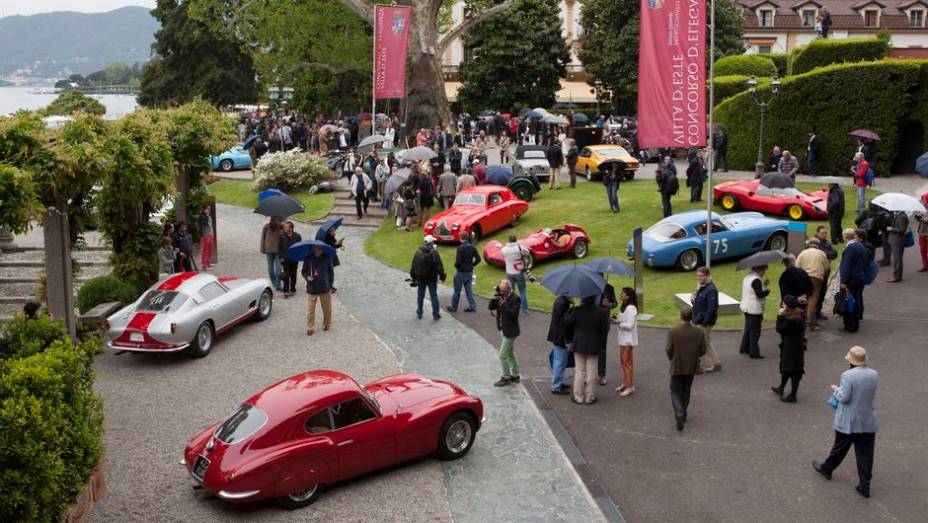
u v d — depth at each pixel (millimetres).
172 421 13148
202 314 16281
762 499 10547
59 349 9352
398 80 32750
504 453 12062
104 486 10164
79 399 9148
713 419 12945
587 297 13328
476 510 10445
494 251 22891
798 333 13117
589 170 33906
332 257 18031
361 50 48594
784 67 50500
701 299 14703
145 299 16484
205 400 14039
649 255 21516
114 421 13156
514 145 48938
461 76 67188
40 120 14688
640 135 18281
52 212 15234
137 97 65875
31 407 7922
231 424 10461
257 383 14836
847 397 10406
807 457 11625
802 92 33500
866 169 24562
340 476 10719
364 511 10352
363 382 14797
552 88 66938
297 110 63656
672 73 17828
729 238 21719
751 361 15367
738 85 38844
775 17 76250
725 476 11172
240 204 34906
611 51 62344
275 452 10117
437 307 18734
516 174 33750
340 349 16766
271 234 21328
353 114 61656
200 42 62906
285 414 10320
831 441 12062
